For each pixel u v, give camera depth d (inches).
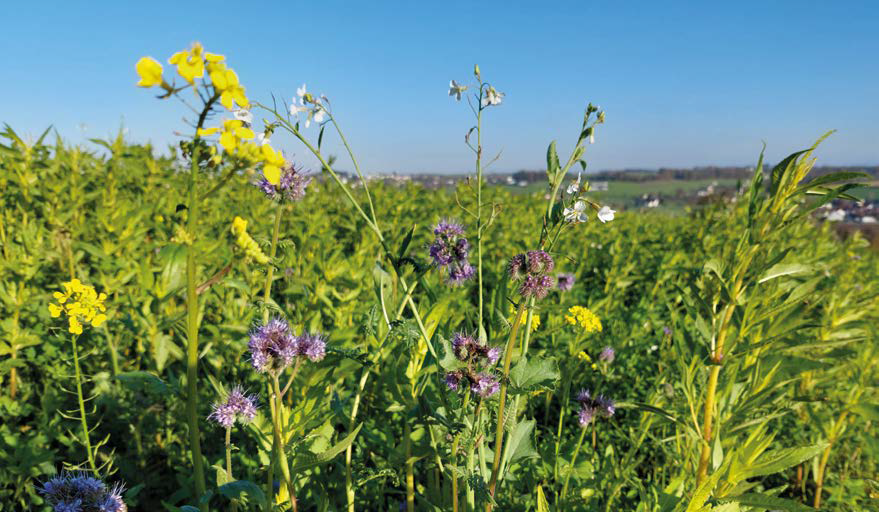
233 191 69.1
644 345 47.1
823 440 34.1
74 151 51.3
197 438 18.7
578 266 70.0
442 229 22.6
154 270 34.4
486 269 60.0
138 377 22.6
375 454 32.1
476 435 21.4
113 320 37.1
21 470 28.0
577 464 29.9
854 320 39.0
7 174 44.7
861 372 36.3
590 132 21.1
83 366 34.3
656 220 123.8
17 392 35.4
